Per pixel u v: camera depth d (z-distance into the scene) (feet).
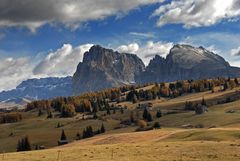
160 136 386.11
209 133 319.68
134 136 421.59
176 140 318.04
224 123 638.94
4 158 242.78
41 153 262.26
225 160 204.64
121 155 230.89
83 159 220.23
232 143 256.93
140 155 228.22
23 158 237.86
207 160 205.67
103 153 242.58
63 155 242.99
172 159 209.77
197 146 249.55
